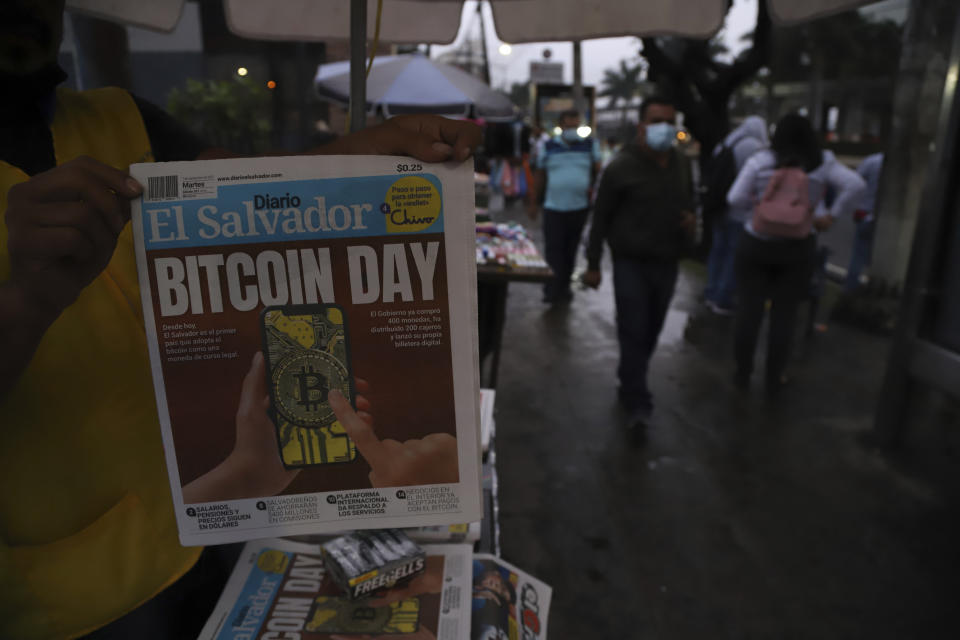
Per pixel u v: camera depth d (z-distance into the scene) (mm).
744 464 2871
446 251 608
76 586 730
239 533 659
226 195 581
